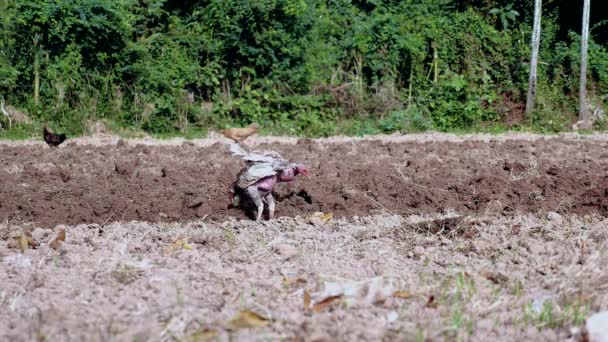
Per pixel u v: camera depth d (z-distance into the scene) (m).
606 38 23.28
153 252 7.83
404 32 21.56
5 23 19.19
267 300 6.11
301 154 14.16
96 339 5.32
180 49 20.67
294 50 20.62
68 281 6.67
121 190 10.74
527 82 21.47
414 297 6.22
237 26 20.38
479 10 23.00
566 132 20.19
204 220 9.49
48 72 19.09
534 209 9.84
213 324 5.60
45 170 12.45
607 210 9.78
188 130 19.61
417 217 9.54
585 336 5.43
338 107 20.70
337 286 6.44
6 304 6.14
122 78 20.00
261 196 9.13
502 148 14.91
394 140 17.75
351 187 10.80
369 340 5.32
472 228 8.47
